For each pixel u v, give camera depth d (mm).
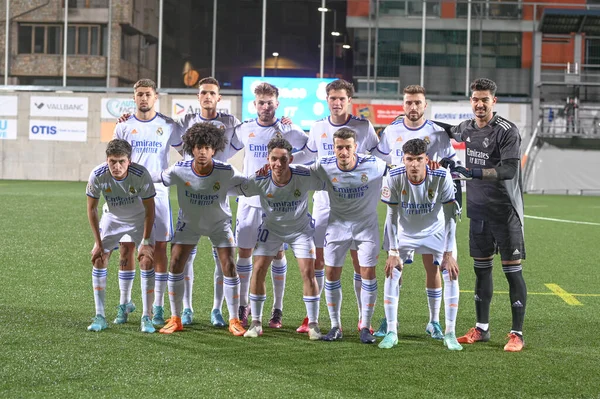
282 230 5105
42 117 24578
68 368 4094
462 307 6195
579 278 7660
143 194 5102
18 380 3865
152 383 3867
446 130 5539
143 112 5762
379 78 24844
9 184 21281
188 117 5875
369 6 24719
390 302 4887
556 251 9648
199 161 4969
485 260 5047
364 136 5762
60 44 24875
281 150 4898
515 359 4527
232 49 24922
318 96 23656
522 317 4855
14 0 24812
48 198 15586
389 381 3998
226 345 4750
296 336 5102
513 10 24484
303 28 24797
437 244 5012
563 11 23734
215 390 3773
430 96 24641
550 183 24391
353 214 5059
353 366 4289
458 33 24641
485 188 4988
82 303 5926
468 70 24688
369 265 5008
